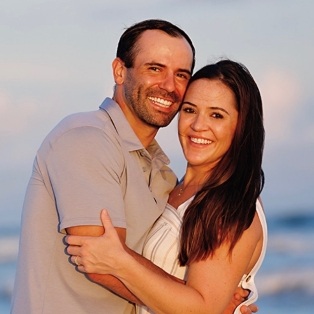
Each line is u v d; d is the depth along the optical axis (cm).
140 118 524
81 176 479
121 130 506
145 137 533
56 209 494
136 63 523
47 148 496
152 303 473
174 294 472
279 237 2802
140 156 513
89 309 488
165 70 521
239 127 509
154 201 507
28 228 497
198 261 487
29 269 491
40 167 499
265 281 2253
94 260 464
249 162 505
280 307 2162
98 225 472
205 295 480
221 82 510
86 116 504
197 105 513
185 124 519
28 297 487
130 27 532
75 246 470
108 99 520
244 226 487
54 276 488
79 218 472
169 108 524
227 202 490
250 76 513
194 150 516
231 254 486
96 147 487
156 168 523
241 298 516
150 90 521
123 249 466
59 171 485
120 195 486
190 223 494
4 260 2659
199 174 524
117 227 477
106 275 472
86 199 474
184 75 528
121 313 499
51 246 491
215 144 511
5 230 3209
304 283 2230
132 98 523
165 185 526
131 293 482
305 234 2823
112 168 488
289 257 2483
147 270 469
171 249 502
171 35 525
